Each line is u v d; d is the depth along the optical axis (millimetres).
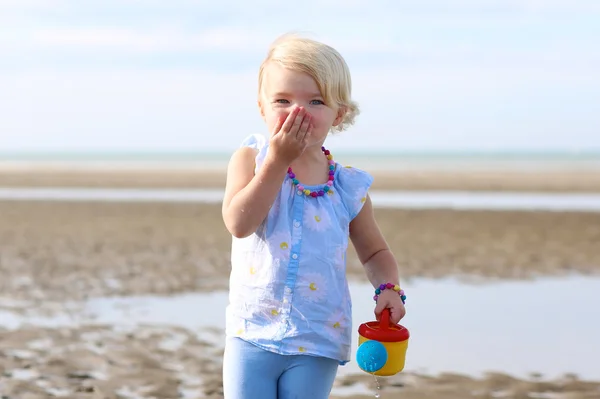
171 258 9352
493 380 4520
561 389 4367
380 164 48312
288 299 2402
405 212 15164
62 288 7422
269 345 2393
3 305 6590
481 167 42219
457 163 49656
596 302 6992
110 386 4312
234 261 2520
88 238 11172
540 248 10516
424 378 4551
